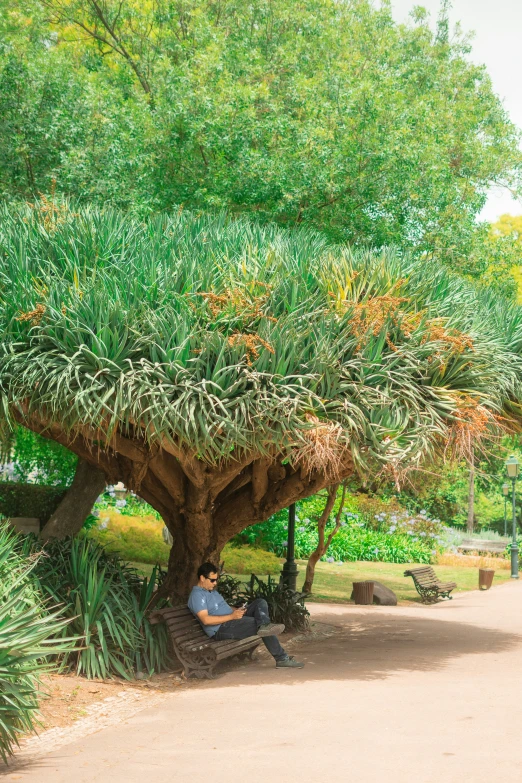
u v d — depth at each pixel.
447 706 6.61
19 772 4.97
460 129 24.33
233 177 16.00
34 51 17.69
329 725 5.94
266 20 24.67
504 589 20.95
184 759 5.13
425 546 28.42
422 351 8.81
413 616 14.59
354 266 9.45
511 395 10.41
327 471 9.45
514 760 4.86
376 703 6.75
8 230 9.61
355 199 16.05
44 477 20.62
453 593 20.12
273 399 7.85
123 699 7.28
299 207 15.91
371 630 12.49
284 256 9.25
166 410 7.62
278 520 22.73
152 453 9.48
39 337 8.25
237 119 16.53
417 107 18.56
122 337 8.16
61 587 8.64
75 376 7.84
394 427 8.26
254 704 6.81
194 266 8.77
